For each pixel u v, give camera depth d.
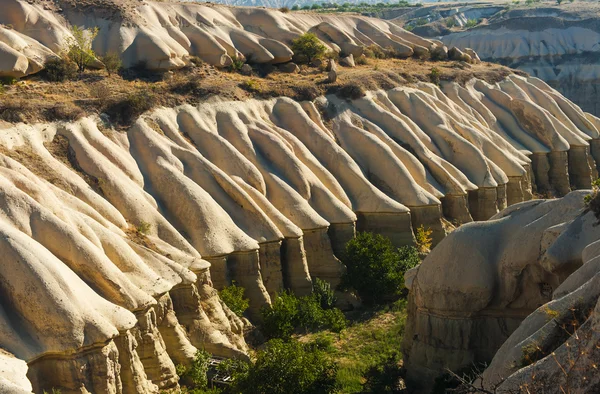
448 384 27.02
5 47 42.50
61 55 47.38
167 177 36.47
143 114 40.31
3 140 32.66
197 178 37.91
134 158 37.81
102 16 52.38
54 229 26.72
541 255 25.80
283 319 33.56
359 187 44.50
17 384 20.80
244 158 40.81
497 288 27.48
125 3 54.22
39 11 49.97
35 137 34.34
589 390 16.48
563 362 17.59
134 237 31.81
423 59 72.50
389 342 33.78
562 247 24.42
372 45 71.75
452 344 27.95
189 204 35.38
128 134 38.91
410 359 29.22
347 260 39.81
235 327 32.06
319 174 43.78
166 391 26.47
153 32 52.69
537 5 154.62
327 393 27.12
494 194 50.66
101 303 25.20
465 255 27.88
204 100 44.38
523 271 26.86
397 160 47.09
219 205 36.91
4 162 30.33
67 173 32.97
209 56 54.62
